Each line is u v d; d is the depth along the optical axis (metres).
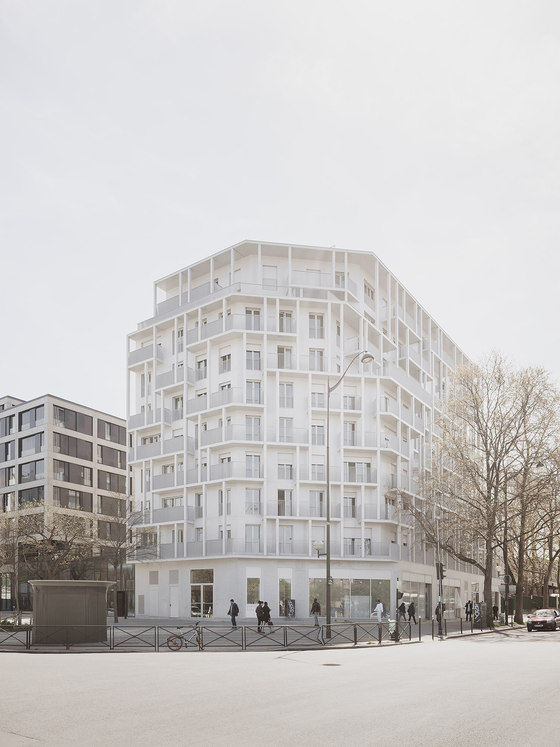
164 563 60.41
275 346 60.00
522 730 10.71
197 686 15.94
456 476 51.97
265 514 56.28
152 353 64.38
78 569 64.06
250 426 58.12
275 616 55.41
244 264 61.97
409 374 71.19
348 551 58.16
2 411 89.81
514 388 51.75
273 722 11.22
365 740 9.88
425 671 19.84
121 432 94.31
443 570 48.09
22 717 11.58
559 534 55.56
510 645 32.53
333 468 58.59
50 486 81.62
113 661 22.86
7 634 34.19
